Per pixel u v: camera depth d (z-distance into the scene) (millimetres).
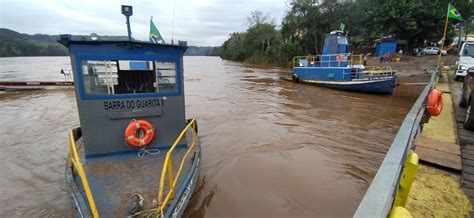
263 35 66125
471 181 4980
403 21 37656
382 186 2477
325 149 8633
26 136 10031
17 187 6414
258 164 7473
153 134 5980
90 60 5352
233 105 15289
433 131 7578
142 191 4625
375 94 18562
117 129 5777
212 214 5410
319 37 46594
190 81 27906
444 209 4227
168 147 6270
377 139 9602
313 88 21609
